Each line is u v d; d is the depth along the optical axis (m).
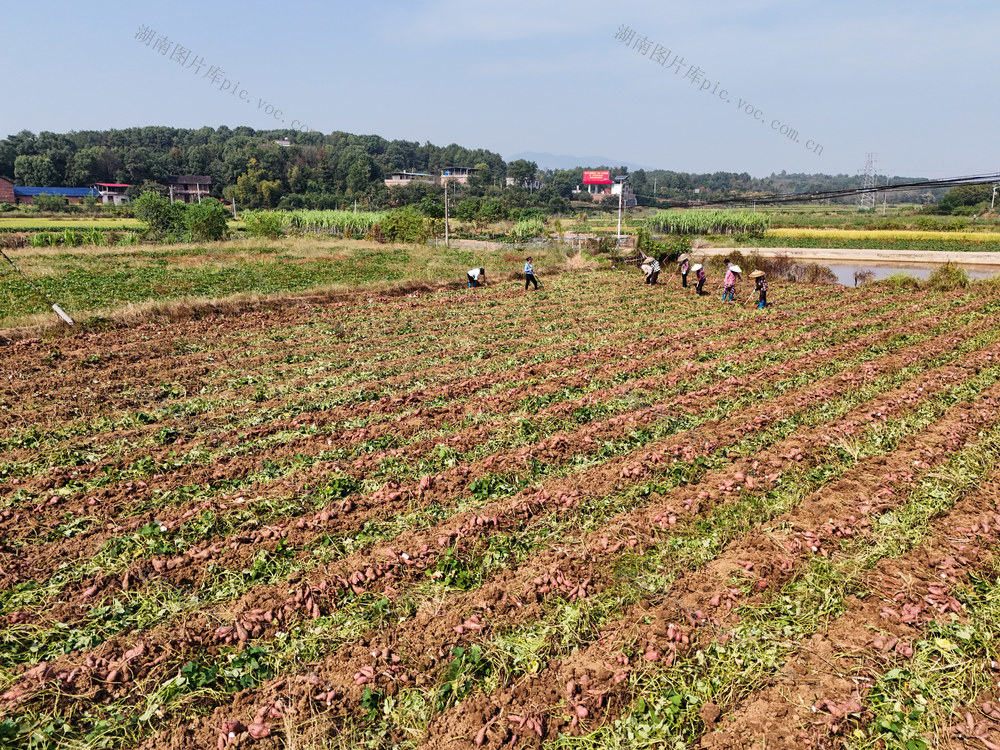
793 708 6.52
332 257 44.22
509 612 7.91
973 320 24.16
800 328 23.05
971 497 10.39
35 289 28.80
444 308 27.00
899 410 14.06
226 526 9.76
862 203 175.75
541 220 91.12
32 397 15.29
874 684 6.74
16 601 8.05
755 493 10.62
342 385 16.66
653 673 6.93
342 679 6.93
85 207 101.50
